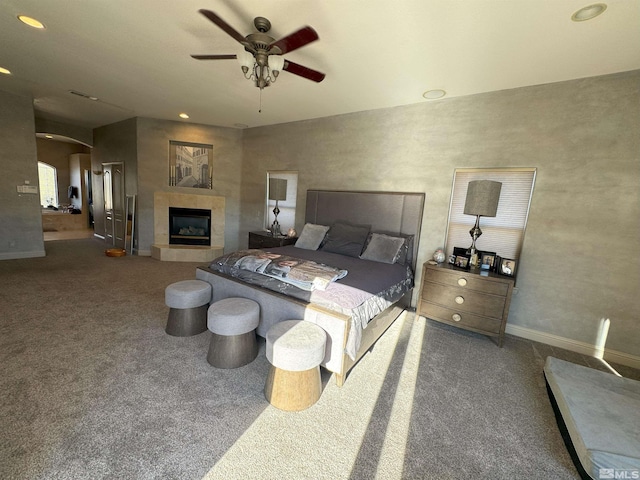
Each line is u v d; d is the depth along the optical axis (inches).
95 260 201.2
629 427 58.7
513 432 67.5
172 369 82.8
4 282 146.9
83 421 62.4
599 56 89.0
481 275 110.8
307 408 71.2
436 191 137.3
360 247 143.3
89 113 204.8
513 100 116.2
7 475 50.1
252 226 223.1
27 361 82.4
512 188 119.6
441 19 77.3
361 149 159.0
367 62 102.8
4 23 92.1
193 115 192.4
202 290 103.7
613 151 100.1
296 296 90.8
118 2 79.9
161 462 54.4
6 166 182.1
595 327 106.7
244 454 57.3
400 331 118.2
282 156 197.9
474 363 96.8
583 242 106.8
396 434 64.9
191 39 97.9
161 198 219.5
